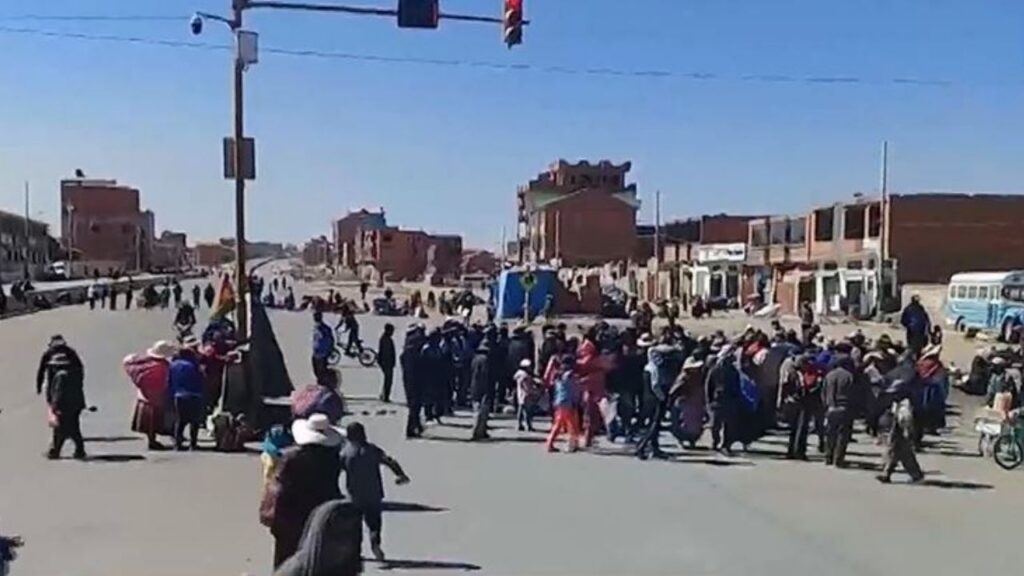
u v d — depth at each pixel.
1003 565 10.98
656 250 94.94
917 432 19.36
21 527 12.11
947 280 63.66
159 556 10.88
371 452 10.49
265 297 81.12
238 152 18.95
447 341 22.72
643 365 19.02
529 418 20.62
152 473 15.43
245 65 18.42
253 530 11.98
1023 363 25.12
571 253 112.44
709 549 11.45
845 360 17.67
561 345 21.50
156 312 68.75
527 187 130.25
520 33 13.02
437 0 13.23
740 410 18.16
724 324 57.12
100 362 35.31
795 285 69.94
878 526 12.73
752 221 87.31
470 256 161.00
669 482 15.40
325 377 19.42
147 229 171.62
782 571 10.66
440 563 10.69
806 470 16.73
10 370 32.56
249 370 18.33
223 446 17.45
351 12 13.91
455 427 20.78
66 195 156.00
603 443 19.06
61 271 128.50
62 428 16.56
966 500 14.46
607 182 128.00
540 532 12.08
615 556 11.09
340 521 5.75
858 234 66.62
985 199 64.12
